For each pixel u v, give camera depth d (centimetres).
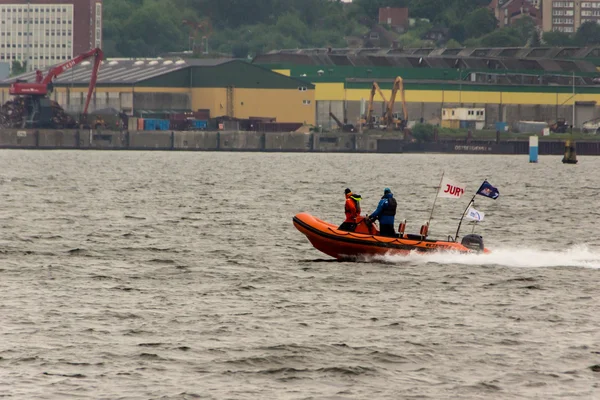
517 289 13925
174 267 16025
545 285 14250
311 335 11094
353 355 10319
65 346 10538
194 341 10794
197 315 12088
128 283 14400
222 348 10519
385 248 15650
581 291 13825
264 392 9200
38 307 12450
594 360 10175
